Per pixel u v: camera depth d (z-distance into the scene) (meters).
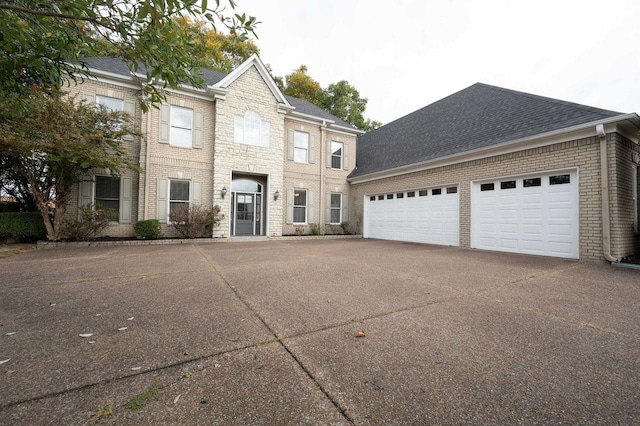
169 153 10.58
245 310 3.21
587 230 6.62
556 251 7.20
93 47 2.73
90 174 9.46
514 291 4.12
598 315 3.17
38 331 2.58
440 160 9.88
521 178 7.96
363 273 5.25
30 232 8.92
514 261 6.62
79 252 7.41
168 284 4.29
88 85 9.54
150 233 9.66
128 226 10.08
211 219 10.59
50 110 7.21
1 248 7.90
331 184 14.52
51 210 9.34
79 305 3.30
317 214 14.03
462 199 9.40
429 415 1.56
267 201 12.17
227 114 11.33
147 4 1.94
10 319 2.86
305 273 5.19
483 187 8.89
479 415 1.56
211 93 11.05
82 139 7.93
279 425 1.46
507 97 10.30
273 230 12.23
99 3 2.02
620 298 3.80
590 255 6.56
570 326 2.86
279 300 3.60
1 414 1.49
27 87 3.04
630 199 6.72
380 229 13.16
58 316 2.95
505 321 2.98
